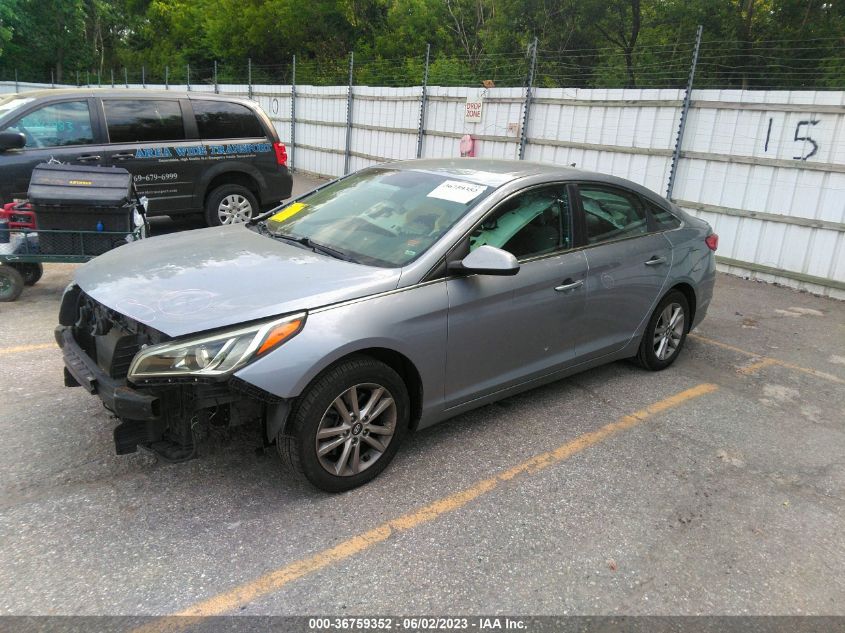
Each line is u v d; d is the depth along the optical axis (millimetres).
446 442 3881
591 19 20547
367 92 14703
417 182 4188
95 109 7348
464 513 3186
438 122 12773
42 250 5703
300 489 3301
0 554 2719
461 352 3607
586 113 9906
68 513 3014
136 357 2832
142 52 44250
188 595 2553
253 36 29984
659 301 4902
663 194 9125
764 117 8016
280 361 2896
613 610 2611
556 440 3986
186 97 8039
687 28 18516
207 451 3035
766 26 17641
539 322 3992
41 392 4211
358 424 3248
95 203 5586
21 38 38812
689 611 2633
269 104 18891
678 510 3326
